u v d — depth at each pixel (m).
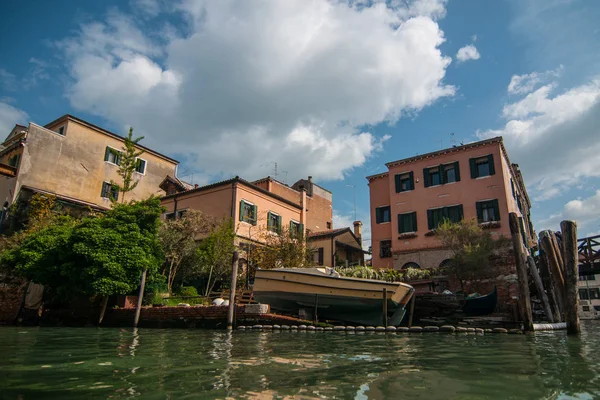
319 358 6.04
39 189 24.91
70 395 3.67
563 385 4.12
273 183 29.61
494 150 24.77
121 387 3.99
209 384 4.12
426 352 6.89
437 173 26.47
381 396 3.65
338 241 29.05
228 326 12.84
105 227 15.61
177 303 17.12
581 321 26.53
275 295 15.01
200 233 21.67
